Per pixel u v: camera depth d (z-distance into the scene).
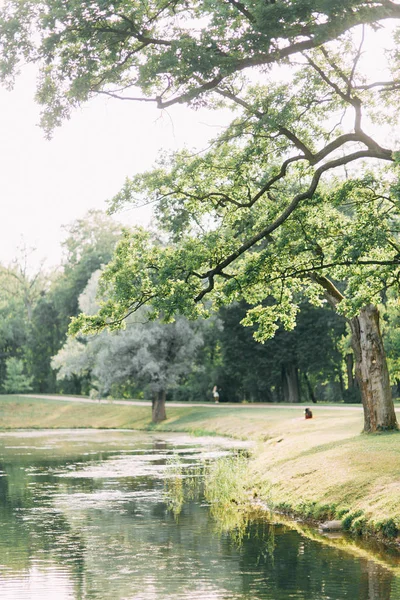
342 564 15.46
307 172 24.22
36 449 49.16
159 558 16.52
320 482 22.47
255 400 91.69
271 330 26.86
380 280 23.11
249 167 24.41
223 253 23.84
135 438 59.00
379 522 17.95
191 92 19.25
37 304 111.31
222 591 13.62
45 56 19.72
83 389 109.81
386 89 22.02
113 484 29.52
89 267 99.44
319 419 47.28
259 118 21.75
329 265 22.95
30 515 22.44
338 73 22.12
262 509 22.83
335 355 83.25
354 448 25.92
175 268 22.89
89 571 15.38
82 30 19.48
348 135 21.58
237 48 18.30
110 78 20.64
